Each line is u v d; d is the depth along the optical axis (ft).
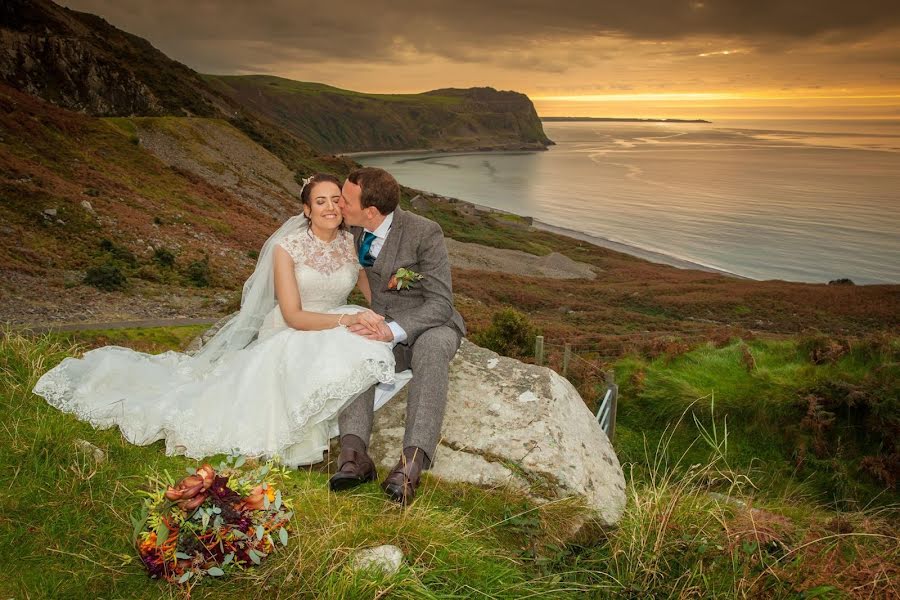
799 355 34.50
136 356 13.84
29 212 113.09
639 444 29.81
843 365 31.81
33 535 8.46
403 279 13.35
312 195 13.21
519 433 13.21
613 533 11.92
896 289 199.41
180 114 329.72
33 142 153.58
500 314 50.29
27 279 90.22
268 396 12.13
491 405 14.02
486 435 13.21
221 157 250.37
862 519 13.99
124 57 361.51
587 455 13.56
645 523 11.82
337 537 9.29
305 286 13.50
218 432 11.88
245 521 8.52
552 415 13.76
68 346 16.28
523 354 48.57
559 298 181.47
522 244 310.04
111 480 10.04
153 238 126.82
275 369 12.26
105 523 9.02
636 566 10.84
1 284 84.89
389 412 14.26
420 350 12.50
